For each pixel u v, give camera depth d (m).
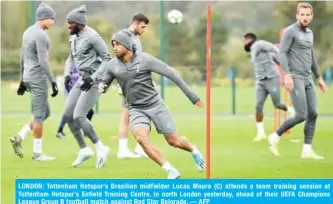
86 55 30.75
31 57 32.59
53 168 32.16
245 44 41.94
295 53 32.12
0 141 41.84
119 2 74.62
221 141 41.59
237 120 53.84
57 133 43.19
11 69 85.06
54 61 74.12
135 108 26.58
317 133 44.69
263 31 78.50
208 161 28.09
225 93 79.94
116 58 26.34
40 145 34.38
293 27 32.03
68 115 31.67
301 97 32.62
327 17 76.06
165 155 35.62
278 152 36.38
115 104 70.25
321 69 73.19
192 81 77.31
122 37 26.02
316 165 32.69
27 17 88.94
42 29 32.38
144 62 26.12
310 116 33.72
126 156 34.50
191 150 27.84
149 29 77.38
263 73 40.78
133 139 41.97
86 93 30.80
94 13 73.31
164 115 26.72
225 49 82.19
